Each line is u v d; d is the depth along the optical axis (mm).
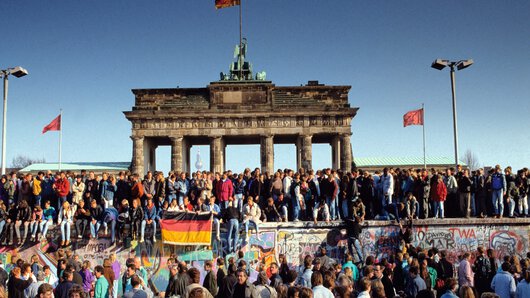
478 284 28047
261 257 35781
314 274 18094
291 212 38438
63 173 37062
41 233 35438
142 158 93938
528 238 36406
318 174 39344
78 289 14633
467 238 36406
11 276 22516
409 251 30625
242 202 38312
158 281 35062
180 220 35281
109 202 36219
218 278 24766
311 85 96000
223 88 95000
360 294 17516
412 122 69562
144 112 93750
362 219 34656
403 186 37938
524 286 20781
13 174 37875
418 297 18547
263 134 93875
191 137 97875
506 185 37344
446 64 48125
